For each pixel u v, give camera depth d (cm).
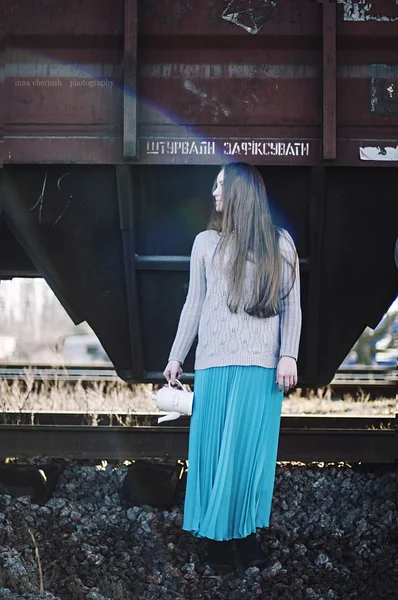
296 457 548
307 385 534
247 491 368
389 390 775
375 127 430
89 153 433
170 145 431
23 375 788
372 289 486
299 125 431
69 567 397
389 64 431
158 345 523
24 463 535
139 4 428
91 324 513
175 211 461
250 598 371
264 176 445
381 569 409
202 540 436
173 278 486
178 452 548
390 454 547
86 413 624
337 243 467
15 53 434
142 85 431
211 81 431
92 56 434
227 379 368
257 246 368
